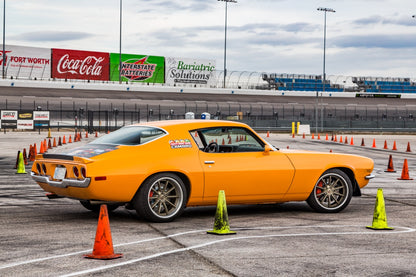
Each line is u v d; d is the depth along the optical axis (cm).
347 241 713
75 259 598
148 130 868
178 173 850
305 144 3722
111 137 884
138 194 822
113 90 8200
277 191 920
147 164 819
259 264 585
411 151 3244
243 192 891
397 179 1639
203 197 864
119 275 536
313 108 9406
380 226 807
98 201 814
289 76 9825
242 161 890
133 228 794
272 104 9125
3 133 4662
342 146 3606
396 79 10700
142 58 8681
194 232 765
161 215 841
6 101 6856
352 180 997
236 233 760
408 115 9912
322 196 967
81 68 8194
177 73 9000
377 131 7069
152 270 556
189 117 4856
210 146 899
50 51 7956
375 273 554
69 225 812
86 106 7250
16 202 1065
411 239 730
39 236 727
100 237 608
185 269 561
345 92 9638
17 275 532
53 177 850
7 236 727
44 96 7550
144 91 8400
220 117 7569
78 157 800
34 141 3512
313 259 610
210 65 9275
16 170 1750
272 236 741
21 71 7769
